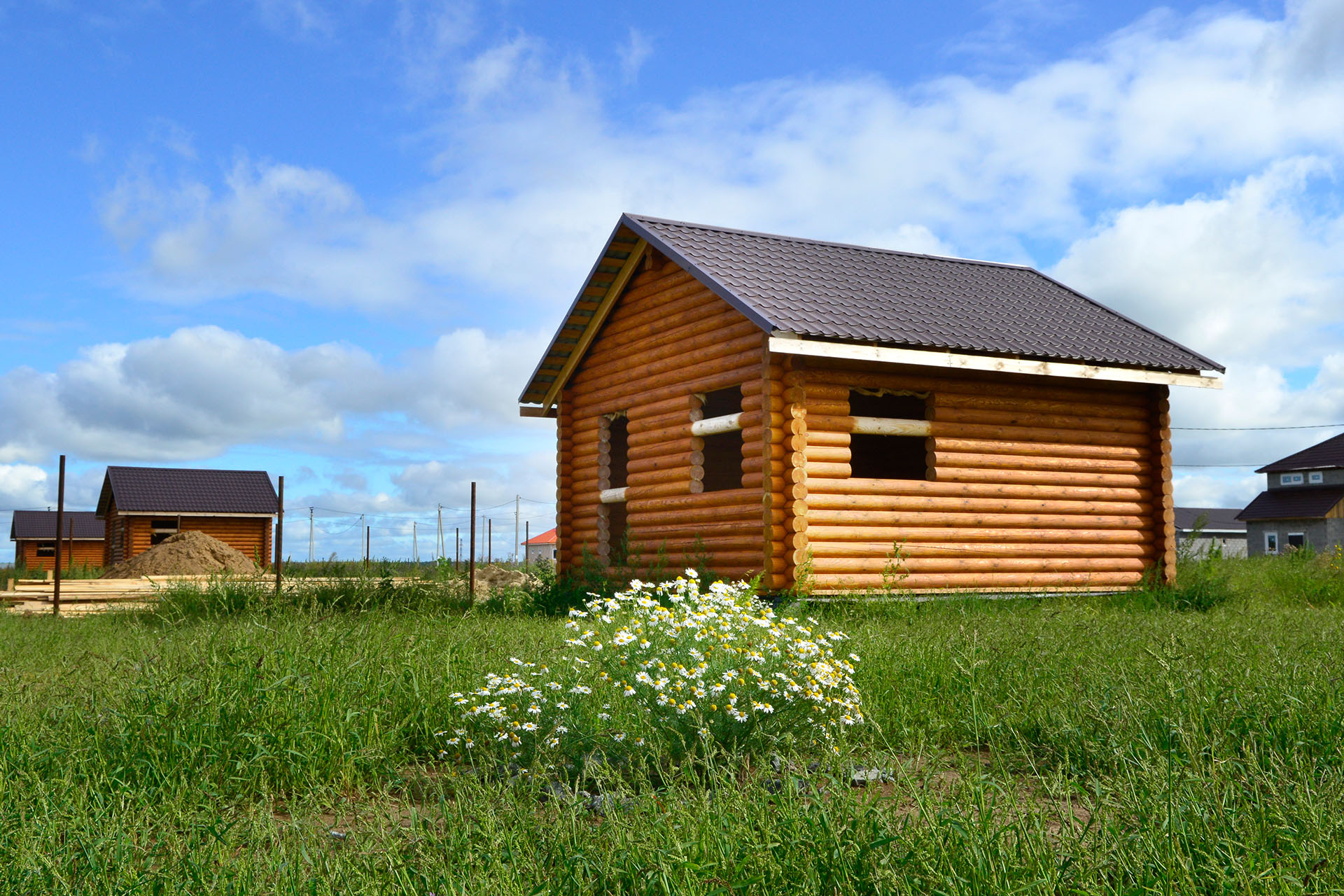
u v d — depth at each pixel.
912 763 4.40
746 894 2.88
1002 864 2.85
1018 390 13.50
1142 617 9.41
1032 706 5.61
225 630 6.41
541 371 16.11
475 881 2.98
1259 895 2.72
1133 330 15.11
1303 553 19.94
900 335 11.90
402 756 5.03
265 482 40.41
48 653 8.32
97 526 53.28
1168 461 14.47
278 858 3.24
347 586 12.05
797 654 5.12
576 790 4.03
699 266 12.56
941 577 12.54
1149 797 3.42
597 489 15.37
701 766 4.62
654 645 5.18
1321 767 4.23
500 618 10.30
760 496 11.98
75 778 4.25
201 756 4.50
